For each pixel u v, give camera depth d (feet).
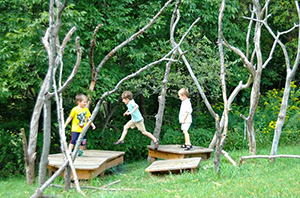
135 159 36.19
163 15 33.32
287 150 30.17
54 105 34.68
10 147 31.12
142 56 30.60
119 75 31.94
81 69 28.73
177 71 33.94
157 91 32.37
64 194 18.49
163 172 23.24
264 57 45.62
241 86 29.14
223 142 19.97
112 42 30.91
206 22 34.42
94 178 22.39
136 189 18.92
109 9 30.99
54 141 35.70
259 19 25.79
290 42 45.70
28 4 27.17
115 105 35.01
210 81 36.17
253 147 27.30
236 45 37.19
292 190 15.65
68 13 26.03
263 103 40.73
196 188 17.60
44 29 27.86
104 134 35.35
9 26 27.66
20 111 36.09
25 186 22.52
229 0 34.96
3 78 27.37
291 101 38.81
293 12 43.65
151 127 37.86
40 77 30.12
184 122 26.89
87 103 25.81
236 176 19.95
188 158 24.30
